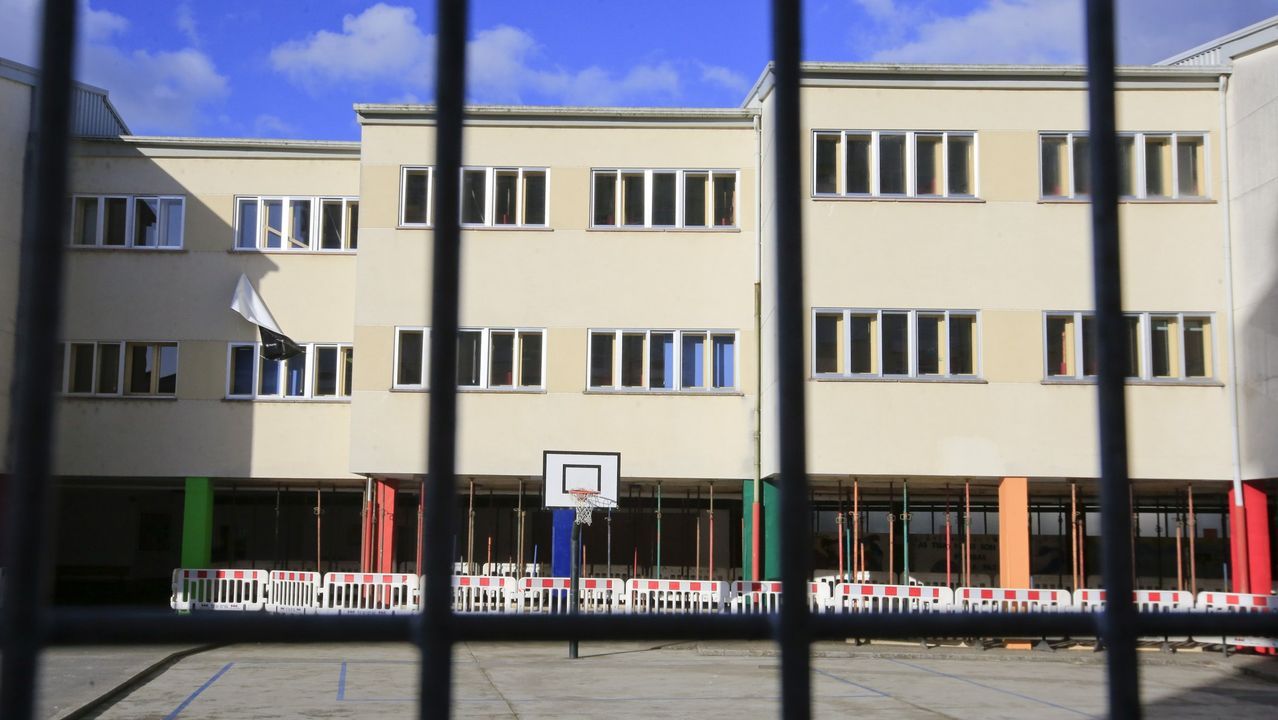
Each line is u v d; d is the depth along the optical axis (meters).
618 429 24.11
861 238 22.23
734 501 31.77
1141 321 22.09
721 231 24.58
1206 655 20.25
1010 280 22.17
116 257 27.44
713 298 24.47
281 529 34.97
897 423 21.83
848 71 22.44
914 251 22.22
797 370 2.05
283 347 26.91
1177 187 22.23
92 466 26.91
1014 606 20.78
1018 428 21.83
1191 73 22.19
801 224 2.08
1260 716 13.63
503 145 24.78
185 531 26.75
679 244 24.59
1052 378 21.92
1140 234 22.19
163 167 27.67
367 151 24.69
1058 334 22.22
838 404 21.88
